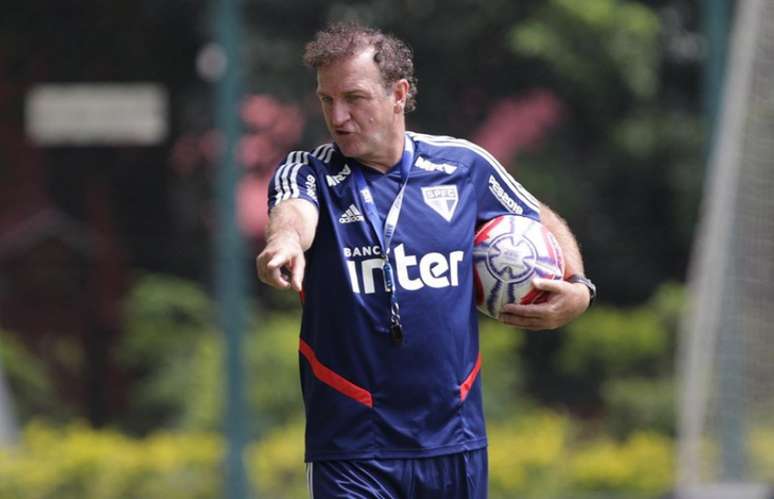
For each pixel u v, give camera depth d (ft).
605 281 173.27
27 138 167.32
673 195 174.50
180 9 168.25
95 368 164.76
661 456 145.69
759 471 118.11
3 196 167.22
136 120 167.84
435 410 55.77
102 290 166.30
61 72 167.84
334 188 55.98
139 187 167.53
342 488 55.36
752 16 115.44
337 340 55.62
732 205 118.73
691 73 178.19
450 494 56.65
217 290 148.97
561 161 174.70
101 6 167.43
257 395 154.81
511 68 173.68
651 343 167.73
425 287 55.62
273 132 172.76
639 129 173.47
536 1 172.76
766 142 116.57
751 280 118.73
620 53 171.94
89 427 163.32
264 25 171.83
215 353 160.56
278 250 50.88
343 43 54.90
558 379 168.96
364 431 55.47
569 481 143.02
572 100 174.70
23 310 166.20
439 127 172.76
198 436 153.07
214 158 168.96
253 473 136.67
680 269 173.88
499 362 162.81
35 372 163.43
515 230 57.93
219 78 137.39
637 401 163.32
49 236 166.50
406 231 55.83
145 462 138.31
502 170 58.80
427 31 172.24
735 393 118.73
